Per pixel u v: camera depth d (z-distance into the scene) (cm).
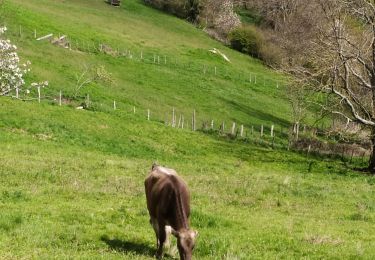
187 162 3584
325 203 2381
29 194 1900
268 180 2927
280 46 9556
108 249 1343
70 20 8400
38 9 8412
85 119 4084
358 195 2689
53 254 1238
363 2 4247
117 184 2247
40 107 4103
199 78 7344
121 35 8519
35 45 6300
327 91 4209
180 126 5184
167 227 1120
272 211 2116
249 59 9644
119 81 6159
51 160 2691
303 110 5894
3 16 6831
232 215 1922
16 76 4634
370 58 4488
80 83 5519
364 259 1435
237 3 12900
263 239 1585
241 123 5988
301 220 1978
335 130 4984
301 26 9356
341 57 4009
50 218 1596
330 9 4334
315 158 4631
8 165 2350
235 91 7262
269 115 6625
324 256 1445
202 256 1384
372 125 4097
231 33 10275
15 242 1305
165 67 7438
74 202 1866
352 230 1852
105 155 3294
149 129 4328
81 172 2458
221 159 3881
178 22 10744
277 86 8138
